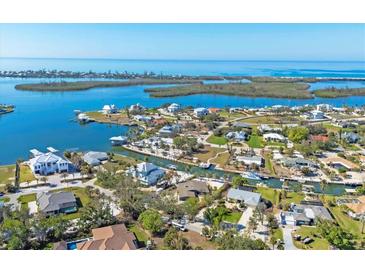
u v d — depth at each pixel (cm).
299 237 4562
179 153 8750
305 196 6091
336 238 4319
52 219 4547
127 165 7619
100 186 6378
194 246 4200
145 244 4325
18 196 5906
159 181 6725
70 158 8112
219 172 7469
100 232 4366
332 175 7131
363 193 6188
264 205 5478
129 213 5147
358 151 8938
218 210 5288
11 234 4244
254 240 4109
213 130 11238
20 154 8781
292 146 9369
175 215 5022
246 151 8856
